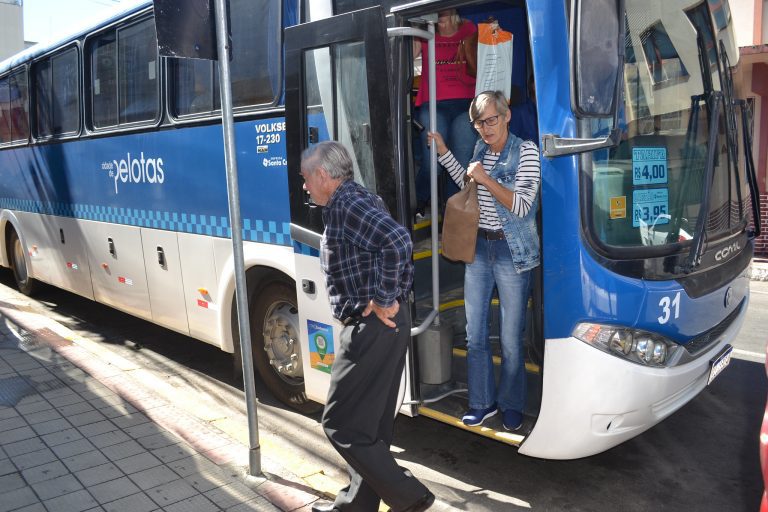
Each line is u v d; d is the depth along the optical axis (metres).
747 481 3.82
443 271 4.53
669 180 3.56
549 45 3.18
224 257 5.08
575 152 3.06
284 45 4.12
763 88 11.55
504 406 3.77
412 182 3.85
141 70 5.87
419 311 4.19
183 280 5.62
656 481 3.85
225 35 3.41
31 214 8.39
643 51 3.48
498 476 3.96
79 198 7.12
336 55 3.79
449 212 3.72
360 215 2.87
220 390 5.52
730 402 4.93
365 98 3.65
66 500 3.44
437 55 4.25
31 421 4.41
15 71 8.36
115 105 6.34
